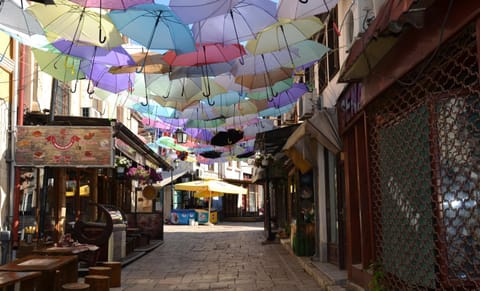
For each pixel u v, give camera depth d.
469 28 4.30
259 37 7.79
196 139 18.47
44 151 11.48
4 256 10.84
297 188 14.45
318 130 9.97
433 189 5.42
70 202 15.99
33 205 13.46
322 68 13.34
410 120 5.88
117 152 16.00
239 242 21.30
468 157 4.81
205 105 13.07
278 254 16.09
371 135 7.40
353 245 8.74
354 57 6.22
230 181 47.28
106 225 12.10
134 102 13.17
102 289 7.79
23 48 12.09
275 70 9.89
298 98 12.81
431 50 4.85
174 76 9.05
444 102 5.23
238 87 10.88
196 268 12.91
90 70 9.55
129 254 15.46
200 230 30.25
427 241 5.56
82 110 17.89
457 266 5.16
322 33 12.68
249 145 22.27
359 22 7.83
